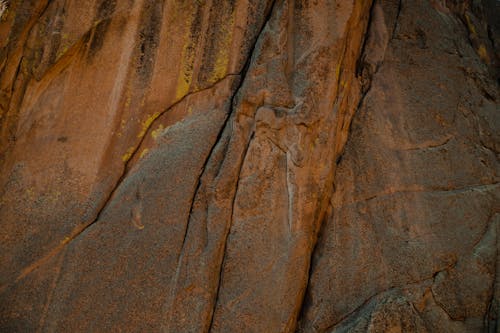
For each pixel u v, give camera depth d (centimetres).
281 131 371
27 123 372
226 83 386
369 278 371
